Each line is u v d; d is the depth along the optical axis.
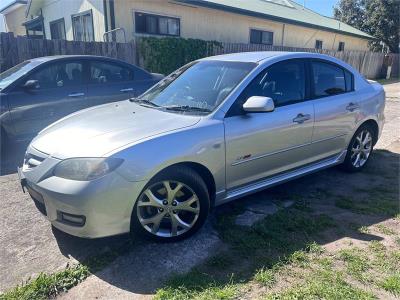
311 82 4.18
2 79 6.03
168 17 12.75
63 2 13.50
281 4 23.36
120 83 6.72
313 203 3.96
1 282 2.64
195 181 3.11
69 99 6.07
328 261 2.84
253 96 3.44
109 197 2.72
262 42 17.38
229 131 3.31
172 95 3.92
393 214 3.69
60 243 3.15
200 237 3.24
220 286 2.54
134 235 3.23
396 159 5.64
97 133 3.06
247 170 3.56
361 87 4.84
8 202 4.01
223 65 3.98
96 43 9.54
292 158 3.99
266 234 3.24
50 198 2.79
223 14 14.84
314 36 21.03
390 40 31.41
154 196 2.98
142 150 2.84
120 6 11.30
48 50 8.70
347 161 4.82
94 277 2.68
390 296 2.44
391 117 9.34
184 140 3.03
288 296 2.43
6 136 5.60
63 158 2.83
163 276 2.69
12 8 18.86
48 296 2.48
